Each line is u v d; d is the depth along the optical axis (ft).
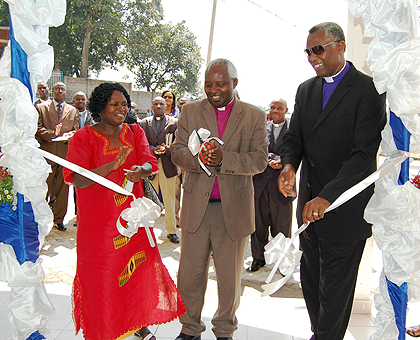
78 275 8.12
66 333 9.50
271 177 14.10
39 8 6.71
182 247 9.16
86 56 83.30
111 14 82.84
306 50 7.80
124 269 8.11
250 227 9.03
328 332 8.18
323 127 8.03
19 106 6.67
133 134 8.71
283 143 8.96
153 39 88.99
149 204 7.54
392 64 6.45
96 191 7.95
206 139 8.02
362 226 7.92
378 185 7.13
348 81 7.84
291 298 12.19
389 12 6.49
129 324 8.27
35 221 7.36
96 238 7.92
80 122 20.29
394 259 6.82
